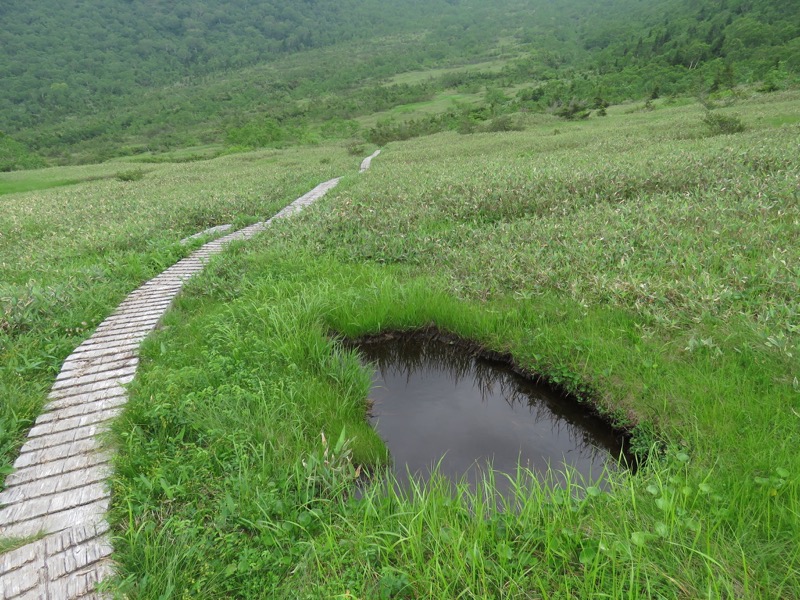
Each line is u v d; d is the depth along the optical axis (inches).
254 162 1861.5
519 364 235.5
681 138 987.9
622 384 196.2
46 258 430.0
